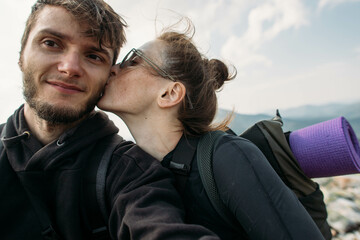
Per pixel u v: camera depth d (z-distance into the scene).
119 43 0.40
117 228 0.28
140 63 0.36
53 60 0.32
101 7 0.35
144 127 0.36
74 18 0.32
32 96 0.33
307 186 0.38
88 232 0.33
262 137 0.37
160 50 0.36
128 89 0.36
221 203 0.28
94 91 0.36
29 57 0.32
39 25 0.32
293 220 0.24
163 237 0.21
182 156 0.32
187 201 0.31
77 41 0.32
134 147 0.35
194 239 0.21
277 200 0.26
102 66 0.36
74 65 0.32
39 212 0.31
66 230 0.31
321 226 0.37
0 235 0.31
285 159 0.37
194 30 0.42
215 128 0.38
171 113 0.35
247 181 0.26
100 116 0.41
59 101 0.33
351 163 0.35
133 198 0.27
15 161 0.32
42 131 0.35
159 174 0.30
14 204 0.32
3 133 0.35
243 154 0.28
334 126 0.37
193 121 0.35
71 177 0.32
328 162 0.36
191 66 0.37
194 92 0.36
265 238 0.24
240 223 0.27
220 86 0.46
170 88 0.34
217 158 0.29
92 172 0.33
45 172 0.32
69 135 0.33
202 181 0.29
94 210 0.33
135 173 0.31
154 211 0.25
